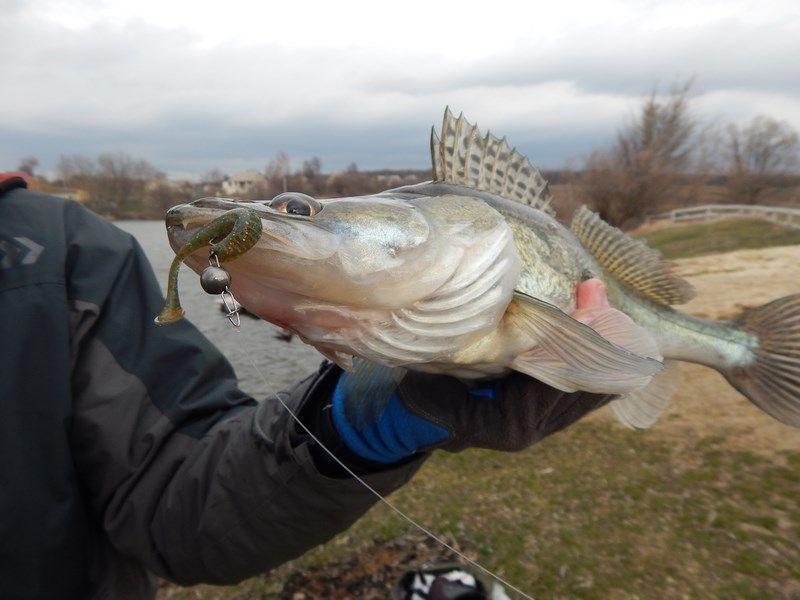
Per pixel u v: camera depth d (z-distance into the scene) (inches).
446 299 10.7
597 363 11.1
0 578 9.3
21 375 9.5
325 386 11.0
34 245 10.2
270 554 10.9
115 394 10.4
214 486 10.6
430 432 11.1
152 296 11.3
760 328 18.7
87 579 10.3
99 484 10.7
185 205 9.0
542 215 15.1
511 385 12.1
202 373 11.6
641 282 18.1
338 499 10.6
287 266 9.3
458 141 14.1
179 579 11.1
